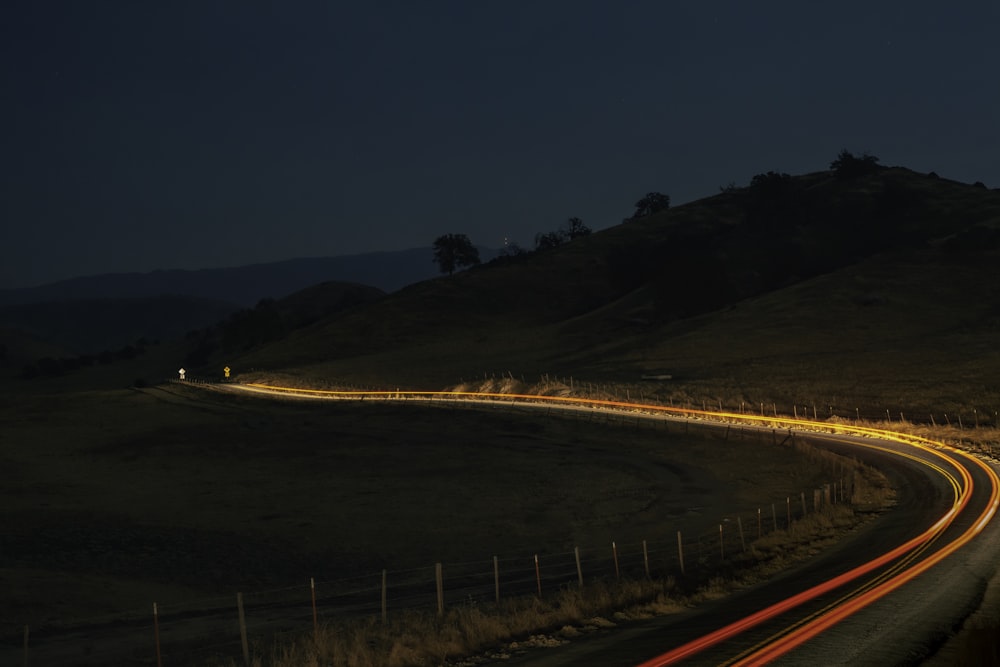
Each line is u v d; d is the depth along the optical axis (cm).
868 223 18400
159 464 6944
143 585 3145
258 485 5775
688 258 17000
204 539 4019
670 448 6262
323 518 4562
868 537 2966
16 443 8406
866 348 10375
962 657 1341
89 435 8925
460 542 3919
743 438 6244
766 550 2875
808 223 19062
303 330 19988
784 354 10588
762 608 1925
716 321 13150
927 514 3312
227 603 2797
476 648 1727
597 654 1585
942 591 1967
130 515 4719
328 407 9844
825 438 6100
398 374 13000
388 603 2642
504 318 18188
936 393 7962
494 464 6156
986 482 3978
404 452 6906
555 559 3400
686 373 10212
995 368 8606
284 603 2755
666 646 1598
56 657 2105
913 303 12225
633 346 12769
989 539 2645
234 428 8762
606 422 7356
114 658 2064
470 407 8869
